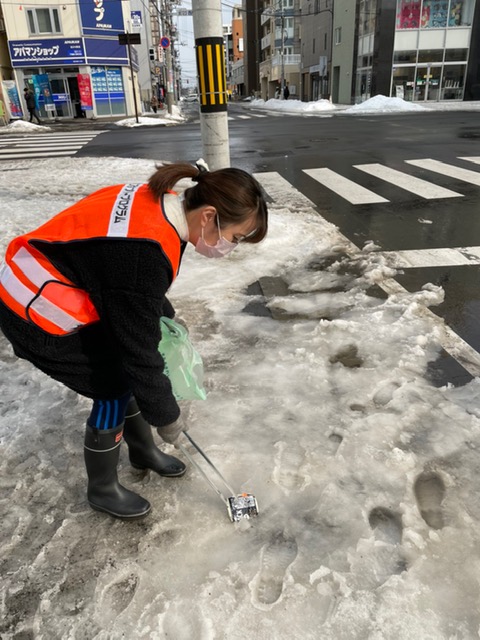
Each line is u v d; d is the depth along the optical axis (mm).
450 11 28391
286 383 2746
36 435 2391
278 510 1934
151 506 1976
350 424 2379
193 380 1784
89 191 7793
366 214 6180
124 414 1831
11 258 1490
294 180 8336
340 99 36688
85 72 26547
